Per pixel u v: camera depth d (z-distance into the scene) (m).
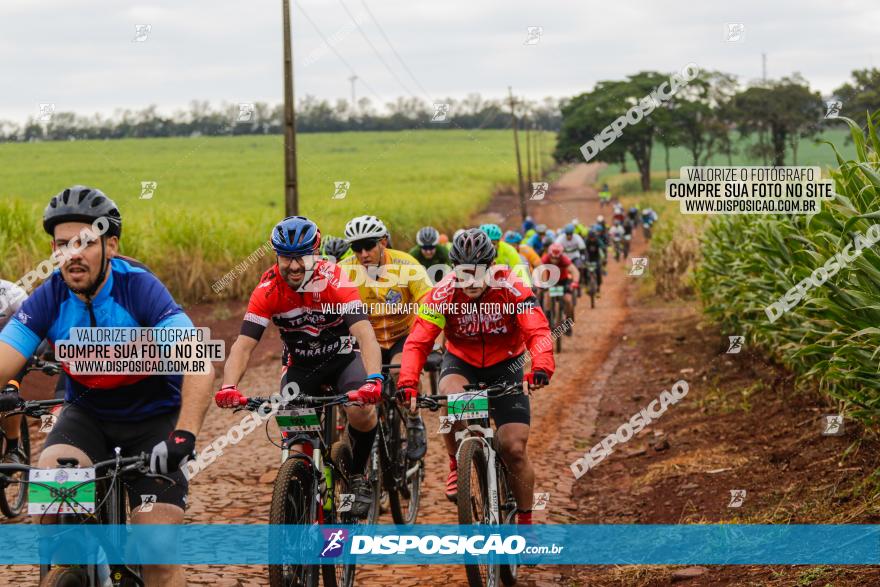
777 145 25.36
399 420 5.54
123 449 3.36
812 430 6.42
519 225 43.59
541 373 4.52
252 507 5.88
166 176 46.88
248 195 36.25
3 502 5.61
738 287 9.71
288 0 13.94
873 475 4.84
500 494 4.72
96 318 3.19
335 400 4.05
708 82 39.78
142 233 17.23
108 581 2.94
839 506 4.88
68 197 3.04
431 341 4.80
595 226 24.45
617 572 4.79
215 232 17.86
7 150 59.78
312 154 72.25
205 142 81.12
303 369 4.71
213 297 17.08
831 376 5.14
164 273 16.80
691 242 19.59
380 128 106.31
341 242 6.32
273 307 4.36
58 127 70.06
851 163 4.96
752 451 6.45
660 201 46.75
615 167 81.50
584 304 21.12
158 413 3.35
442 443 7.95
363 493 4.68
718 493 5.71
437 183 54.22
